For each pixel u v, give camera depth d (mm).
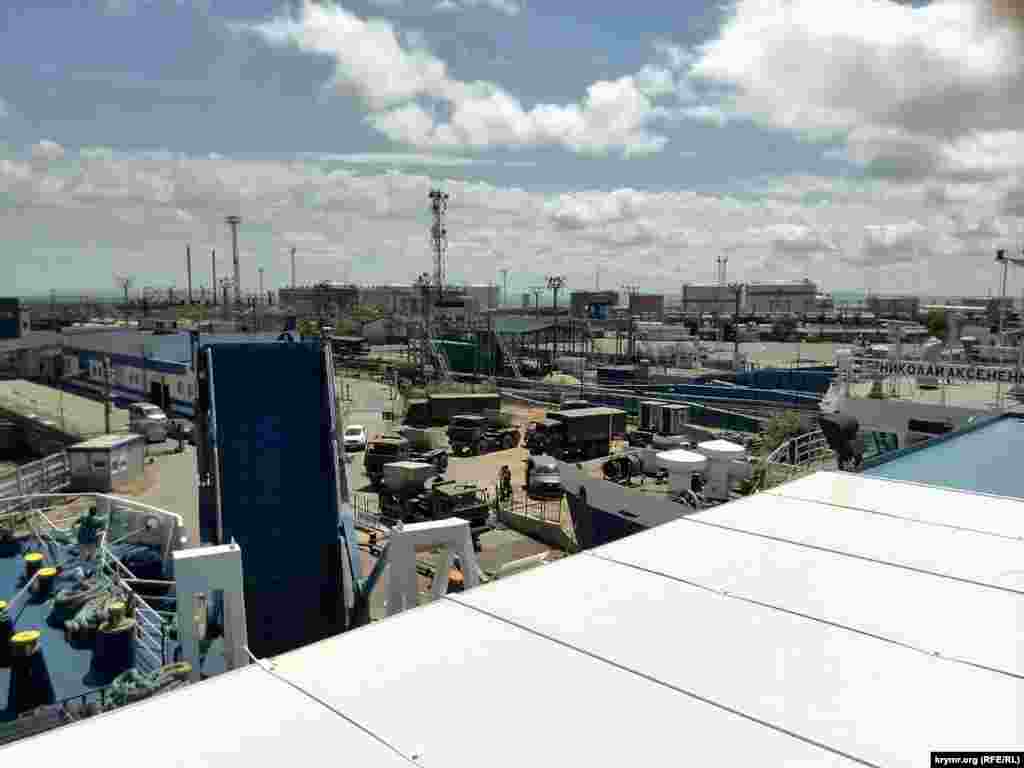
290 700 4746
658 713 4637
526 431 51656
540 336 126375
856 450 21312
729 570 7219
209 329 76312
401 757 4137
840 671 5227
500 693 4855
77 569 15797
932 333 120750
